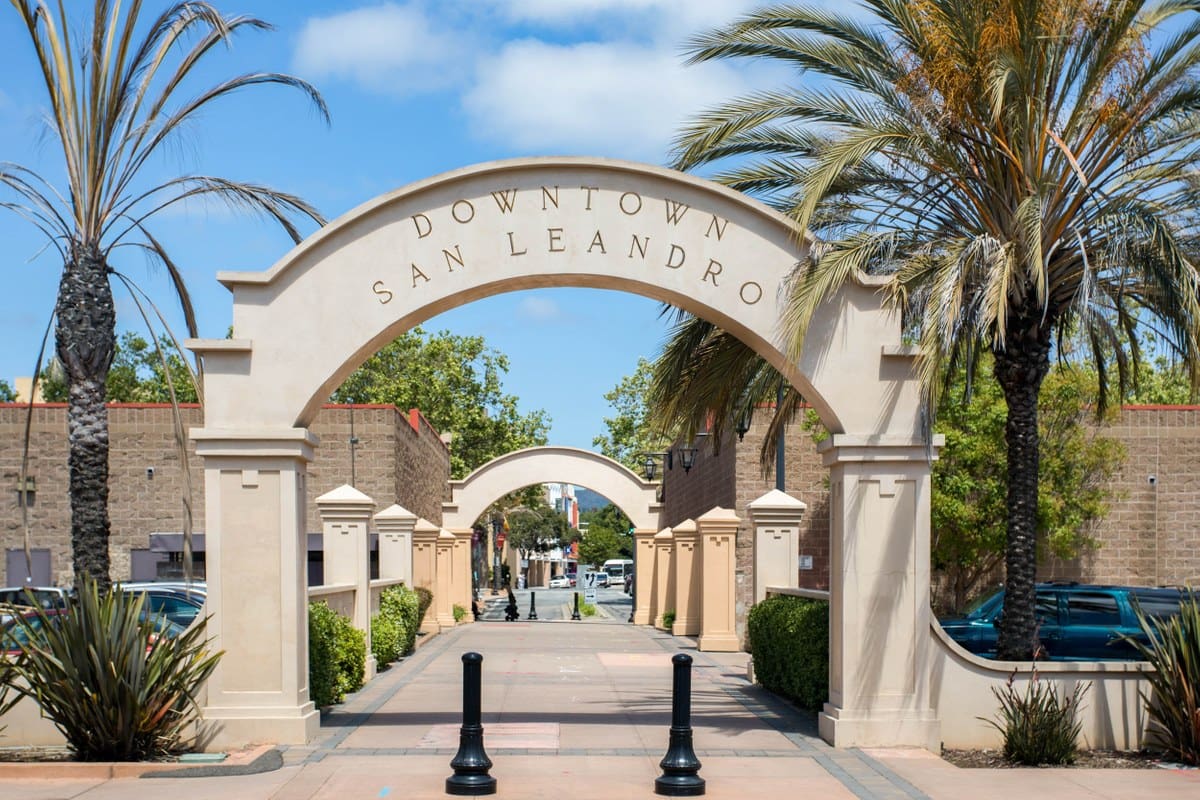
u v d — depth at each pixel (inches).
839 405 466.6
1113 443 1051.3
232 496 455.2
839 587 469.4
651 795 376.2
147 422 1151.0
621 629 1296.8
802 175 549.6
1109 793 387.5
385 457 1163.9
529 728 505.4
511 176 470.3
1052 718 440.8
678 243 470.0
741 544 1131.3
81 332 573.9
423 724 511.5
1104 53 476.4
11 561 1127.0
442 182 465.7
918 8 488.1
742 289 469.7
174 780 393.4
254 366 460.1
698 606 1152.2
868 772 416.5
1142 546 1106.7
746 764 429.7
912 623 462.0
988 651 618.5
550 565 4628.4
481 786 374.9
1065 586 629.6
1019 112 479.5
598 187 470.6
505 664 815.7
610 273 467.5
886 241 519.2
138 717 413.4
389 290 464.8
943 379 573.9
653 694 630.5
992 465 1004.6
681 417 615.8
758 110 519.5
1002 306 443.5
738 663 847.1
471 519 1488.7
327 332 462.3
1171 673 450.9
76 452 572.1
